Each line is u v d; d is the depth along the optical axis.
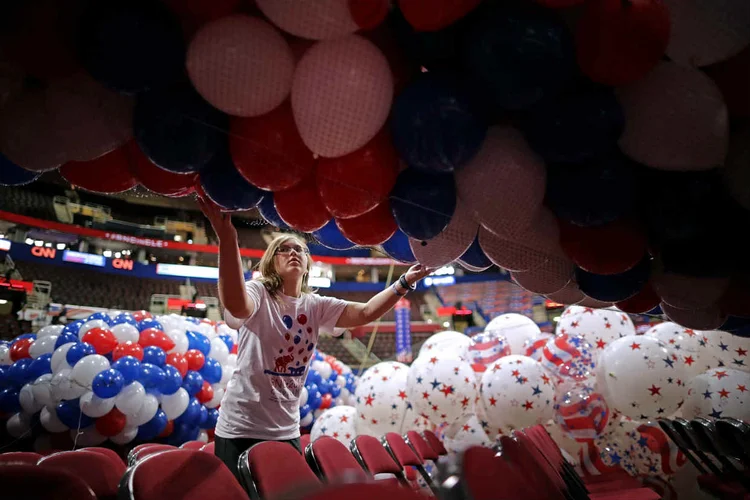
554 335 3.63
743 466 2.57
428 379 3.30
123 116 1.17
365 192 1.25
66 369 3.28
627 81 1.17
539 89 1.11
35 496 0.83
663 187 1.45
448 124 1.14
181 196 1.48
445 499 1.25
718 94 1.27
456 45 1.15
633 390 2.87
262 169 1.20
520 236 1.50
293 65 1.11
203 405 4.03
